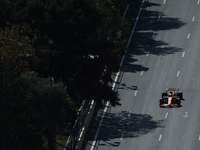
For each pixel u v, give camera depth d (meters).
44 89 98.38
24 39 102.69
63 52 133.75
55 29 133.25
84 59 136.25
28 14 133.75
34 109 95.19
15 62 91.75
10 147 93.62
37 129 100.44
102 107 153.75
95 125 143.75
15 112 94.12
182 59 183.50
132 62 184.38
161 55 188.00
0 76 89.81
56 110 100.31
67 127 136.75
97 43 134.50
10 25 125.94
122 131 139.38
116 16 177.75
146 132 137.75
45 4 133.12
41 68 133.38
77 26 133.00
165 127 140.00
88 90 135.62
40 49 131.00
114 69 137.75
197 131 136.50
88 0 135.12
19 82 92.56
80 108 136.12
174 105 148.12
